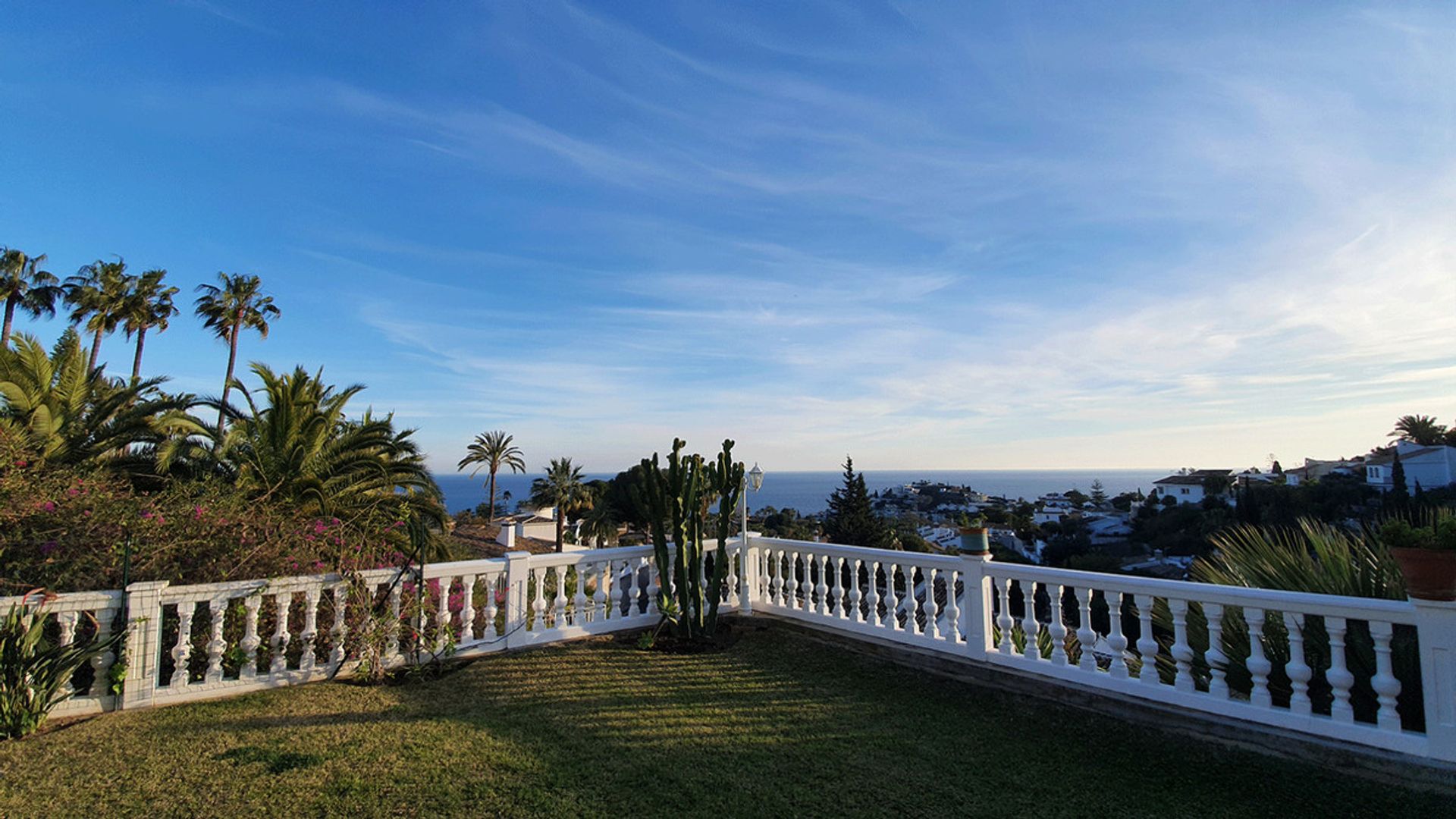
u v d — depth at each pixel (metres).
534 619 7.11
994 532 37.88
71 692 4.82
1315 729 4.21
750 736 4.76
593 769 4.12
